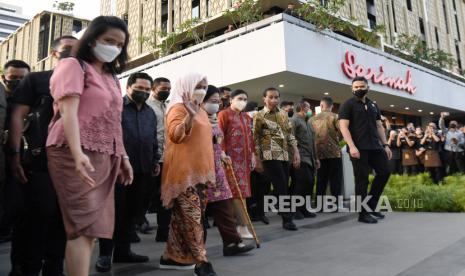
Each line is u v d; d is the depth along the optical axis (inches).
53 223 87.6
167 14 909.8
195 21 692.1
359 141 184.7
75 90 66.3
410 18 1005.2
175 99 106.5
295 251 125.6
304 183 208.8
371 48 584.1
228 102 196.1
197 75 100.7
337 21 518.3
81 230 65.8
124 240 119.9
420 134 381.1
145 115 132.8
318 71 475.8
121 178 84.0
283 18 447.8
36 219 86.2
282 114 178.4
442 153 378.9
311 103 614.2
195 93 100.6
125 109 128.6
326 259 113.0
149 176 129.6
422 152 368.2
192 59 544.7
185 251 105.3
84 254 67.2
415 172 376.2
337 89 550.9
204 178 103.0
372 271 98.2
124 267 113.8
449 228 158.4
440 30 1117.7
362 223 180.7
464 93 863.1
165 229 159.0
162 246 148.6
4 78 124.3
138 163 124.4
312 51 472.7
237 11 529.7
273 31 448.1
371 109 188.1
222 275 99.7
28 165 84.0
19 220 91.5
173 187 103.4
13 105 87.7
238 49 484.1
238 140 156.9
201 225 102.9
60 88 66.3
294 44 448.5
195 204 102.0
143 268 112.5
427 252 116.9
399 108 783.7
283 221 170.1
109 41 73.0
